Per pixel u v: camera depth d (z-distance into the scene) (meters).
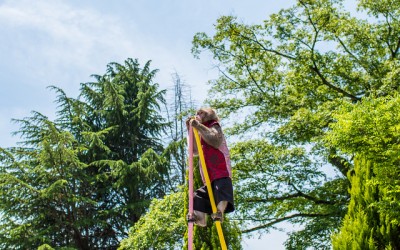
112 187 29.88
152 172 28.03
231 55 22.62
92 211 30.47
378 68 20.81
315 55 21.14
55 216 27.44
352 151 11.16
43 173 27.25
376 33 21.42
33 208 27.08
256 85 22.88
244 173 20.89
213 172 4.39
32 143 28.83
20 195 26.61
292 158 20.22
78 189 29.88
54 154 26.75
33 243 26.39
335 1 21.75
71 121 31.06
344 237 9.20
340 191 20.88
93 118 32.72
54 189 25.97
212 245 10.03
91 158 30.50
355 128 10.90
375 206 9.24
